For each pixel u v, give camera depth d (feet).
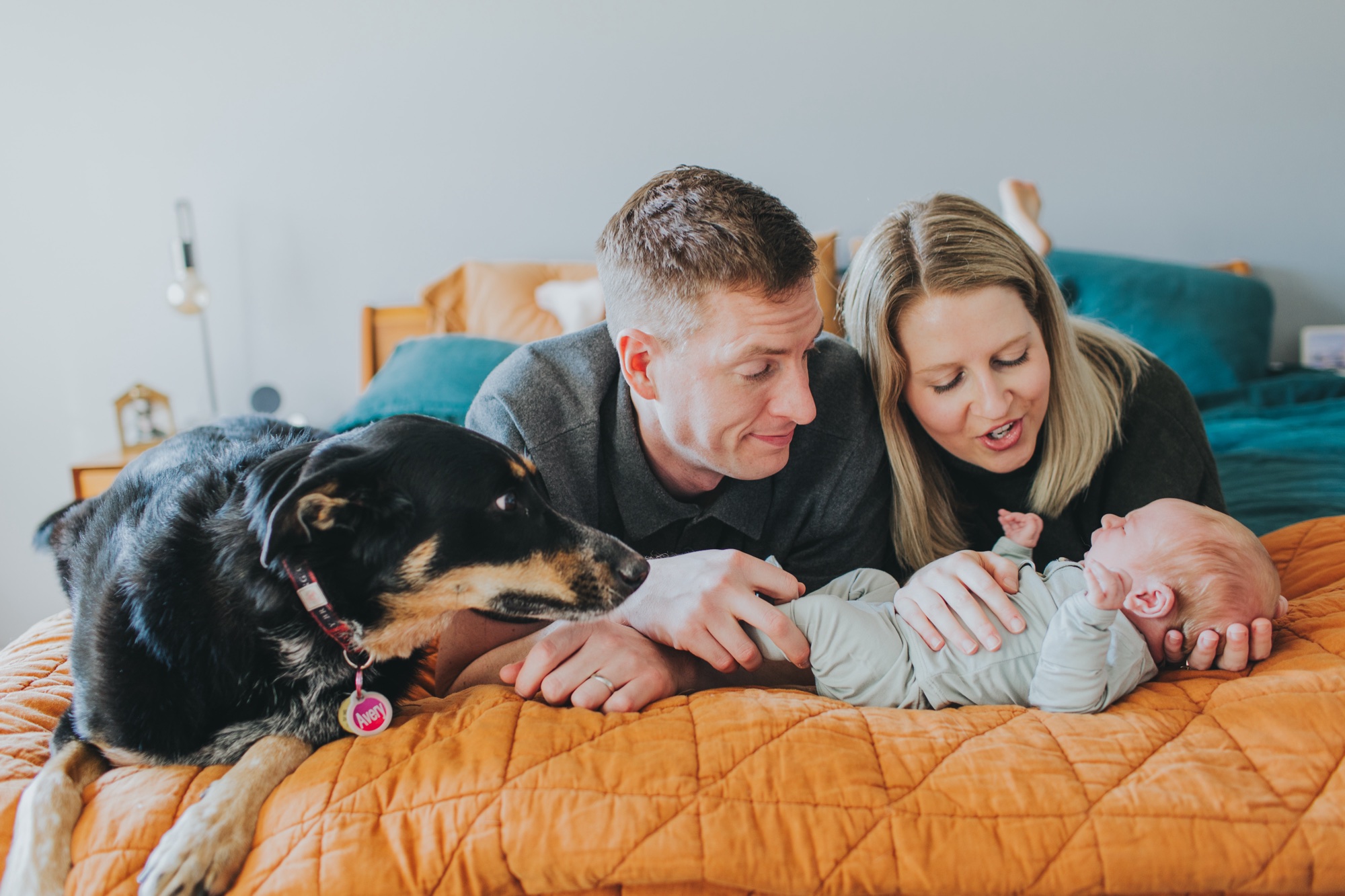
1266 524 5.53
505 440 4.25
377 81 10.62
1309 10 10.25
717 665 3.76
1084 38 10.45
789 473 4.60
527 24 10.53
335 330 11.05
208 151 10.64
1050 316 4.47
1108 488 4.93
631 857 2.67
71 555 4.31
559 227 10.93
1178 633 3.86
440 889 2.70
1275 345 11.09
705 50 10.57
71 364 10.87
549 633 3.82
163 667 3.34
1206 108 10.55
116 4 10.28
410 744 3.14
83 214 10.63
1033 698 3.63
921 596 3.94
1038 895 2.62
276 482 3.34
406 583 3.52
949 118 10.67
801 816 2.74
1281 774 2.80
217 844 2.81
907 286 4.29
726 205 3.60
